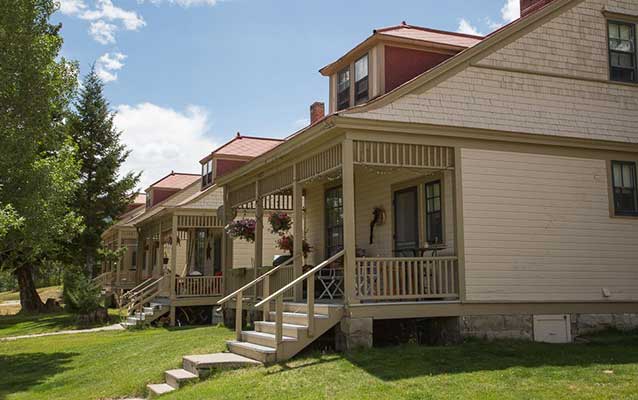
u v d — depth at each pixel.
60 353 14.46
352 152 10.50
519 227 11.61
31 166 13.94
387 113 10.84
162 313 20.84
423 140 11.04
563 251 11.91
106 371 11.20
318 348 10.67
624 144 12.68
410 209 13.17
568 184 12.18
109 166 27.05
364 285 10.41
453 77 11.60
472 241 11.21
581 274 12.00
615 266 12.34
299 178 12.64
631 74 13.44
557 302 11.70
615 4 13.52
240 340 11.37
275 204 17.44
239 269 16.23
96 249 26.80
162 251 24.94
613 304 12.20
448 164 11.30
